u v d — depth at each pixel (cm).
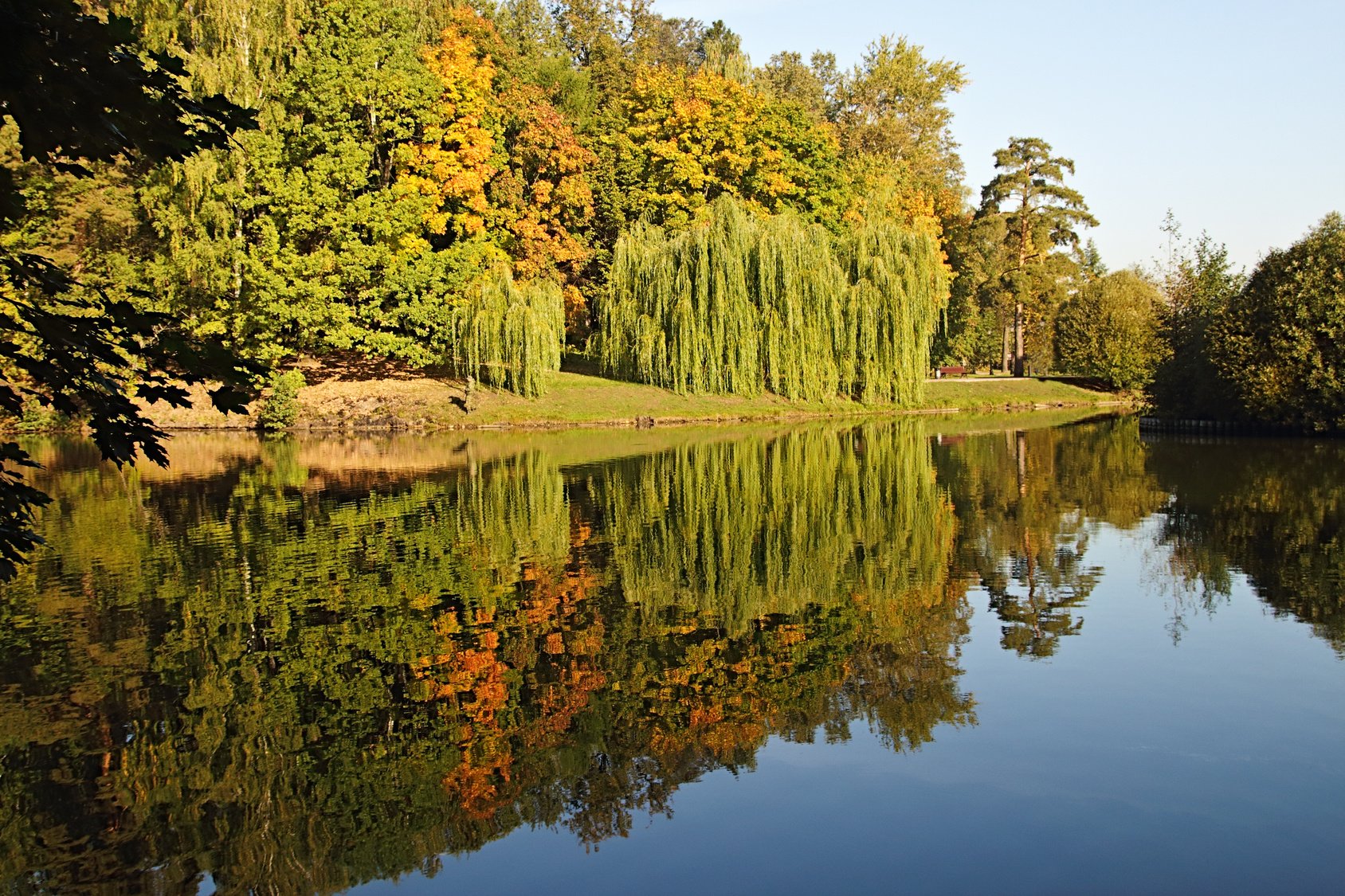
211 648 1080
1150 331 5294
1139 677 965
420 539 1642
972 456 2848
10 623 1171
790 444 3189
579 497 2091
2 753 825
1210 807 706
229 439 3419
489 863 661
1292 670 973
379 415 3712
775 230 4147
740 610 1220
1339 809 699
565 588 1327
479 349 3825
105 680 985
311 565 1451
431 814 729
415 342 3962
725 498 2088
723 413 4131
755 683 971
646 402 4097
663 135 4956
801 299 4138
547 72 5297
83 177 465
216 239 3594
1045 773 765
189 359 495
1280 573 1357
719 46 6569
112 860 667
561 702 927
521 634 1128
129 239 3794
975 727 855
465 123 4112
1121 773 762
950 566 1444
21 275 465
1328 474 2372
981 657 1036
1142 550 1534
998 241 6166
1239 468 2536
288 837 695
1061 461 2725
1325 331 3238
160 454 501
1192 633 1098
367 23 3853
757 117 5078
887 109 6894
